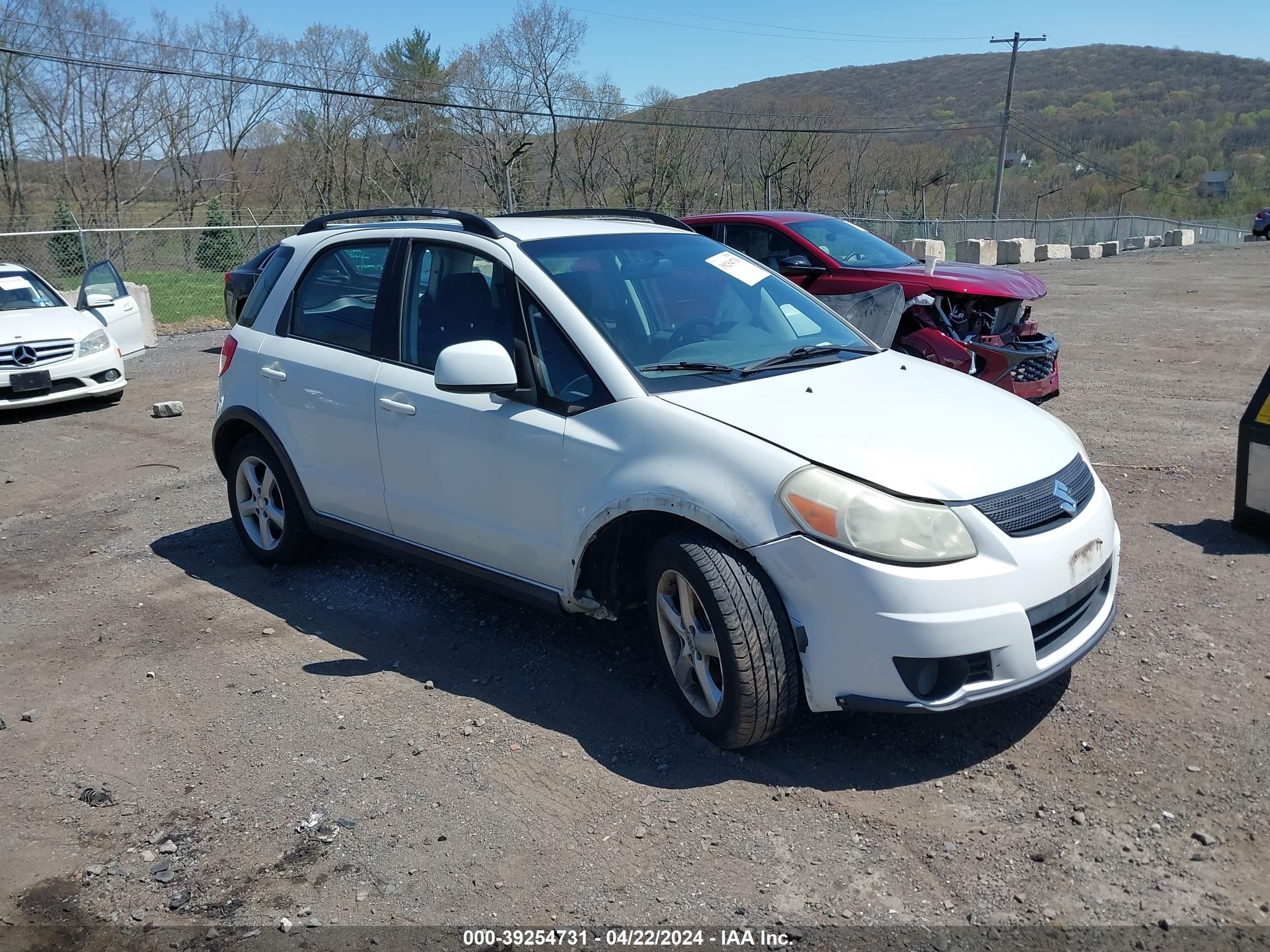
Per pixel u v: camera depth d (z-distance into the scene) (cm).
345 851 305
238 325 541
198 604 502
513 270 407
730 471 329
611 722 370
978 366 768
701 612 340
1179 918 262
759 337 421
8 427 957
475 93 4497
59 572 560
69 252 2162
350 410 456
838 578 309
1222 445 699
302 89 2494
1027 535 323
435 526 430
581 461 365
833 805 315
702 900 277
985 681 313
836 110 5600
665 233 469
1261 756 328
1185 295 1628
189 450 833
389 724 377
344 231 496
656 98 4950
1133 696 369
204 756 363
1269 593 450
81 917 283
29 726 391
